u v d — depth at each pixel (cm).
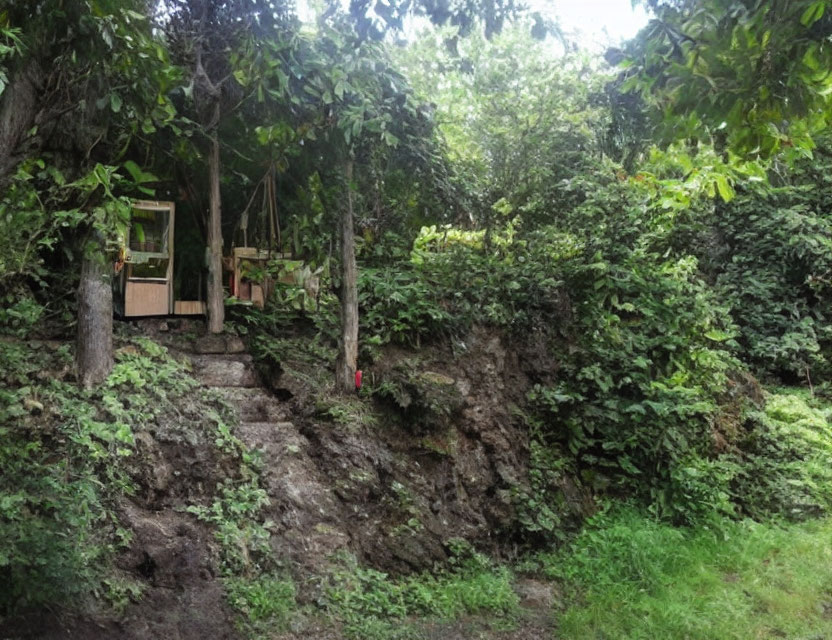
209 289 628
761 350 1028
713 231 1111
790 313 1059
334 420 600
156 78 459
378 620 475
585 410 757
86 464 449
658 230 976
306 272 705
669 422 770
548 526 641
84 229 541
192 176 659
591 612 534
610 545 622
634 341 826
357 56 594
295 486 539
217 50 592
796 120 345
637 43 345
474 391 709
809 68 288
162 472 482
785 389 1009
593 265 826
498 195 991
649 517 700
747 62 298
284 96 595
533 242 905
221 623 425
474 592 529
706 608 550
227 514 489
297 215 666
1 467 421
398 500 582
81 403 480
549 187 998
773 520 752
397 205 818
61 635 377
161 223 615
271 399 608
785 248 1054
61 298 582
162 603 423
